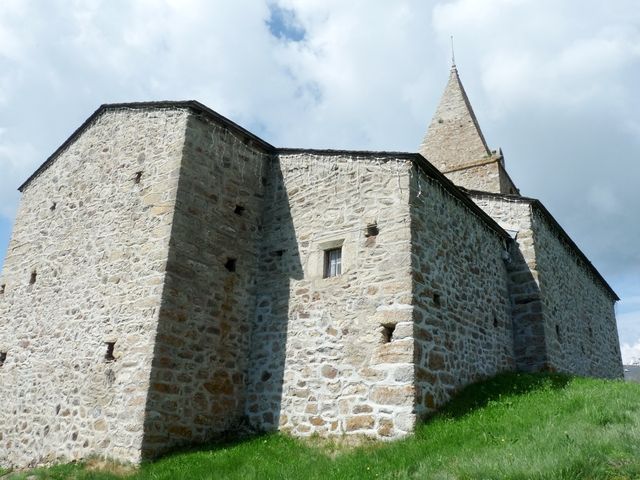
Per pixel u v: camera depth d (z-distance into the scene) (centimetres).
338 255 902
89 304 927
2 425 1012
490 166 1748
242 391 894
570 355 1276
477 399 812
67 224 1094
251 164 1031
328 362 824
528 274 1158
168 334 788
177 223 848
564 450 497
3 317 1170
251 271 971
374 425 736
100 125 1127
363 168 915
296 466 637
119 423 760
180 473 644
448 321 859
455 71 2116
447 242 927
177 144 912
